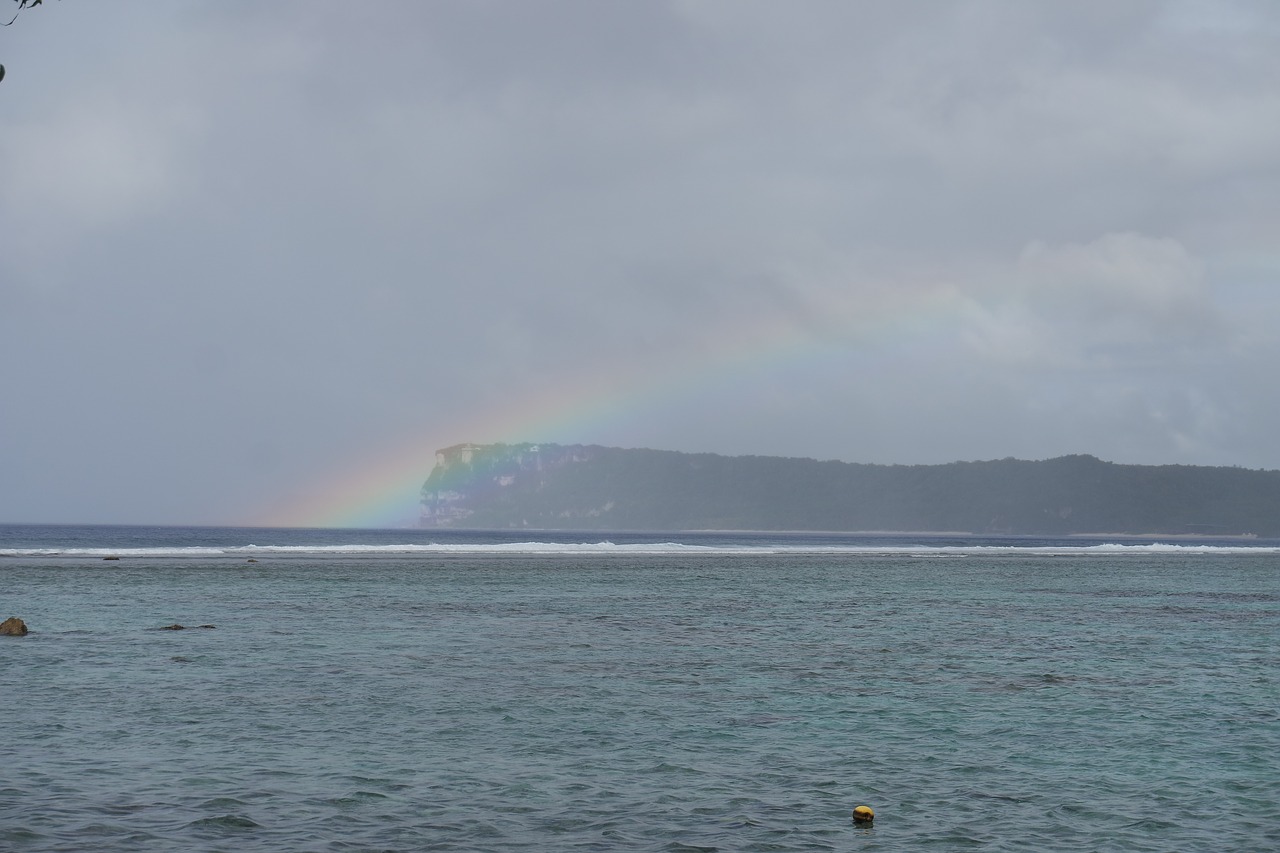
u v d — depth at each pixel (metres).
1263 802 17.22
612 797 17.02
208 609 48.69
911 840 15.08
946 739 21.67
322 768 18.70
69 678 28.28
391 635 39.03
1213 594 68.62
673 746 20.77
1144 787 18.05
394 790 17.30
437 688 27.20
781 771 18.86
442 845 14.50
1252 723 23.56
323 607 50.47
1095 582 81.38
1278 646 38.50
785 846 14.70
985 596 64.31
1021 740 21.64
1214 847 14.97
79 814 15.65
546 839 14.84
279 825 15.31
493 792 17.23
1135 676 30.55
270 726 22.25
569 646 36.41
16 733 21.23
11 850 13.94
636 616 48.06
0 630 37.84
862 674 30.52
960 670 31.55
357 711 23.98
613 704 25.22
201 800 16.53
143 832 14.87
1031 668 32.12
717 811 16.33
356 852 14.17
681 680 29.02
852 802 16.95
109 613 46.28
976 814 16.39
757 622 45.88
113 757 19.31
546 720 23.20
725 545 179.62
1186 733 22.44
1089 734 22.27
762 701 25.86
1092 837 15.35
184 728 21.94
